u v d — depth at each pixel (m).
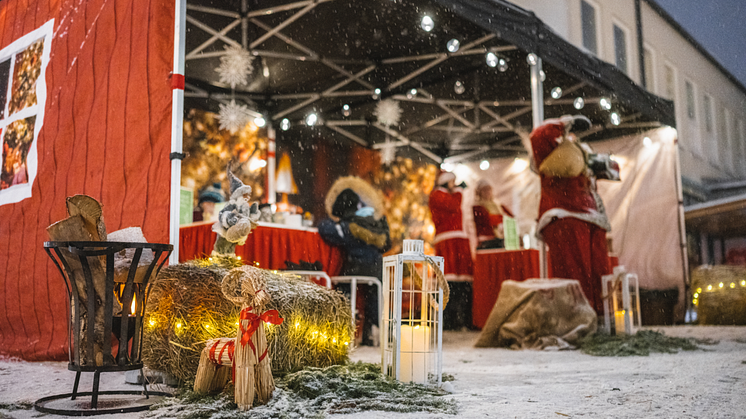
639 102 10.15
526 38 7.54
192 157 9.82
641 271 11.41
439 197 10.53
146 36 4.49
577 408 2.99
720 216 12.52
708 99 16.83
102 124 4.78
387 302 3.86
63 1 5.54
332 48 8.29
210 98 9.87
